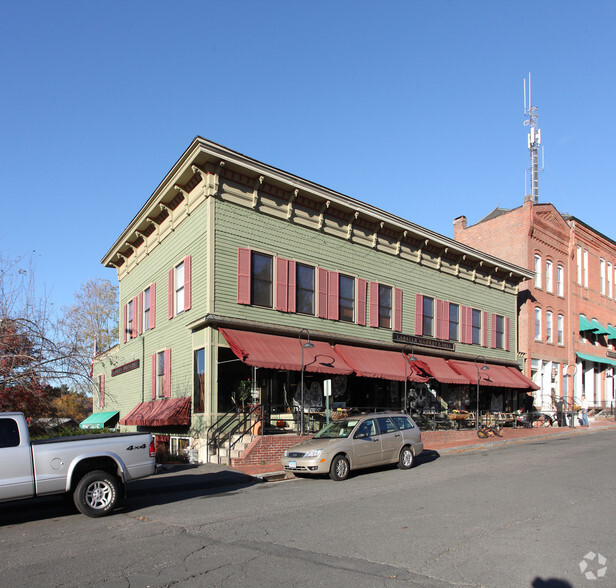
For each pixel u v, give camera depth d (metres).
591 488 11.62
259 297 19.67
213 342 18.14
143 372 24.20
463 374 26.62
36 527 9.06
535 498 10.56
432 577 6.16
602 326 43.16
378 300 24.06
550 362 36.31
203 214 19.03
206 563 6.75
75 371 16.14
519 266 33.66
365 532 8.14
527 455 18.08
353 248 23.31
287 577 6.20
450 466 15.90
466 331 28.89
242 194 19.50
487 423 28.23
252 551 7.23
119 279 28.84
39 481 9.30
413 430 16.44
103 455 9.92
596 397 42.53
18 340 15.64
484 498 10.63
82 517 9.73
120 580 6.20
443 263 27.97
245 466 16.22
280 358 18.34
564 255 39.34
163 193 21.14
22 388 15.36
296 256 20.95
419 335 25.86
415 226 25.52
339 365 20.34
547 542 7.48
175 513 9.88
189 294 19.66
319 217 21.91
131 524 9.05
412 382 25.70
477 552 7.06
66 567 6.72
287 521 8.98
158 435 22.34
